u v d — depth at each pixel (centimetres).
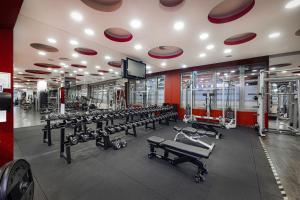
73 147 314
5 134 214
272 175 207
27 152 286
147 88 840
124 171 217
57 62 592
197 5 224
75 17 257
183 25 282
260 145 336
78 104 1112
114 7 236
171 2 231
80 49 462
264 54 457
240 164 241
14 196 106
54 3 220
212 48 406
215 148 317
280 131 442
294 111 466
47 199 157
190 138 353
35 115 838
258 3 219
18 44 388
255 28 292
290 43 367
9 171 101
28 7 228
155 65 619
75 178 197
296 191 172
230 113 552
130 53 460
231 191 172
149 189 175
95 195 164
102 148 311
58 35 330
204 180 194
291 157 269
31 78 1046
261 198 160
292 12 238
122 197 161
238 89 556
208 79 629
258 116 452
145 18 259
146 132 454
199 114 642
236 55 469
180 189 176
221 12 265
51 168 224
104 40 356
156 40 353
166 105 685
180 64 598
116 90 817
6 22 205
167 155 251
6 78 216
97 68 701
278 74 676
